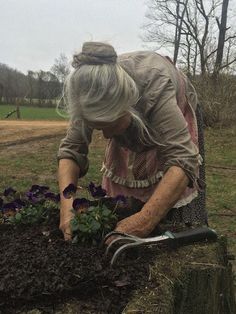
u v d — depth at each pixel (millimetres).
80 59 1818
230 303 2172
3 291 1611
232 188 8109
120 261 1816
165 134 1994
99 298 1666
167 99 2006
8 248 1910
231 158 11133
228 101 15078
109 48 1823
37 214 2188
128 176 2363
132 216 1925
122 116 1862
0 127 16344
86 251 1854
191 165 1955
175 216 2412
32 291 1614
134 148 2154
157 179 2299
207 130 14484
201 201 2510
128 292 1677
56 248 1890
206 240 2105
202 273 1853
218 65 16109
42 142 12953
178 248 2016
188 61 19750
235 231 5773
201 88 15242
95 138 12523
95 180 8125
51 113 29172
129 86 1821
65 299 1654
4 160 10141
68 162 2299
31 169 9219
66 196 2084
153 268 1823
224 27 19625
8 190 2400
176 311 1765
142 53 2184
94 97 1768
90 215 1947
